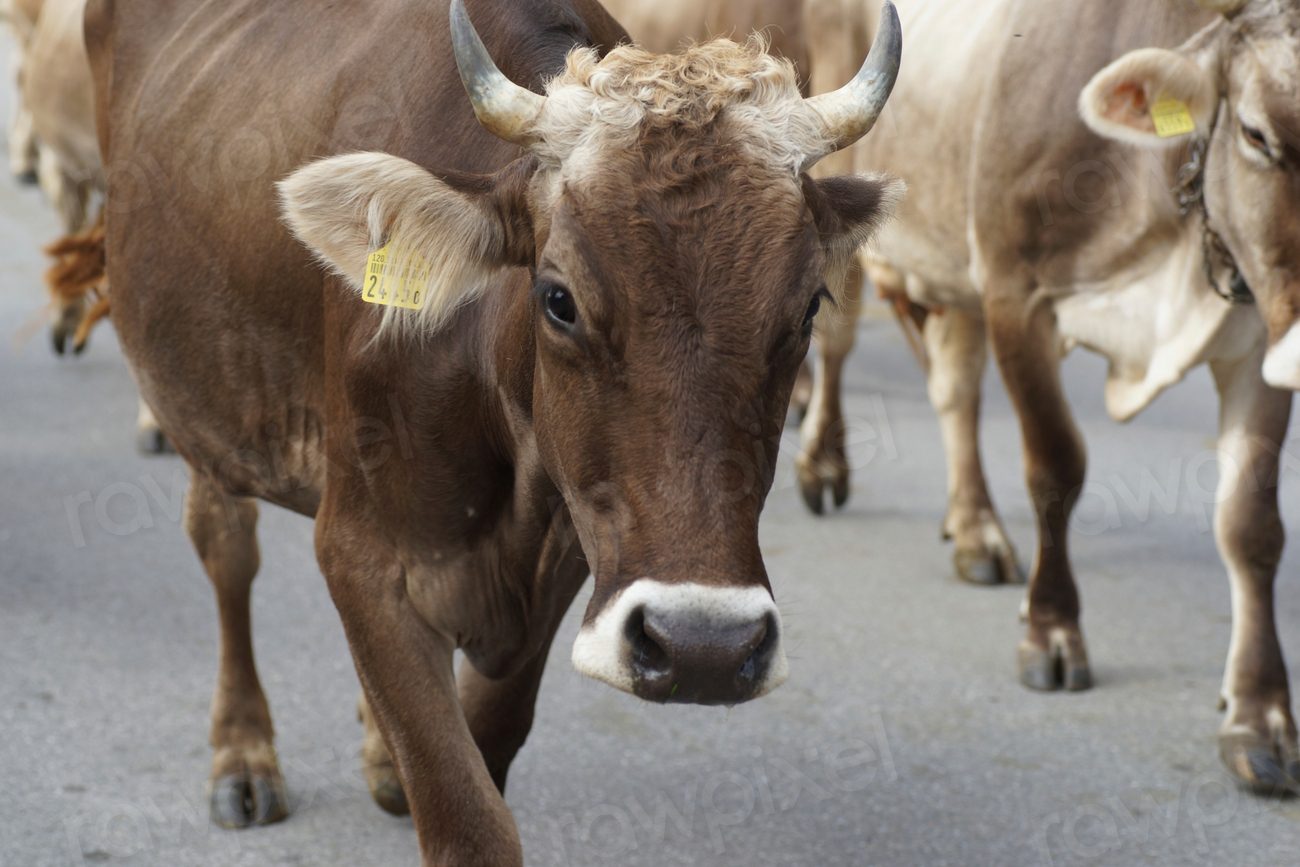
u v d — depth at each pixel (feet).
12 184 73.05
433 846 15.55
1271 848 20.49
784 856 20.17
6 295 53.57
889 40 13.75
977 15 28.68
